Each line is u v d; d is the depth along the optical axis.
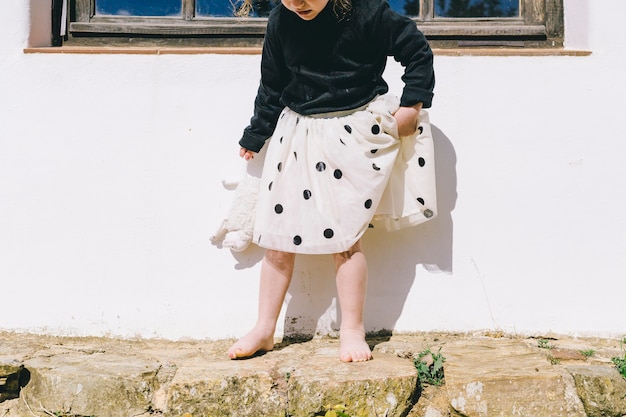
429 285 2.28
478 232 2.30
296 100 2.11
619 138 2.32
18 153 2.35
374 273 2.28
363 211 1.99
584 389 1.81
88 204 2.33
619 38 2.34
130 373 1.87
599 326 2.26
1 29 2.39
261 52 2.38
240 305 2.29
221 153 2.35
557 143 2.32
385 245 2.29
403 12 2.59
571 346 2.14
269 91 2.18
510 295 2.28
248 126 2.26
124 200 2.33
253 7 2.58
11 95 2.36
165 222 2.33
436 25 2.57
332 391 1.76
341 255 2.05
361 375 1.80
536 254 2.29
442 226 2.30
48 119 2.36
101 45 2.57
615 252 2.28
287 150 2.07
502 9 2.58
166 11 2.59
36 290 2.30
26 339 2.24
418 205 2.14
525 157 2.32
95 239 2.32
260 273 2.25
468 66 2.35
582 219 2.29
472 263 2.29
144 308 2.29
